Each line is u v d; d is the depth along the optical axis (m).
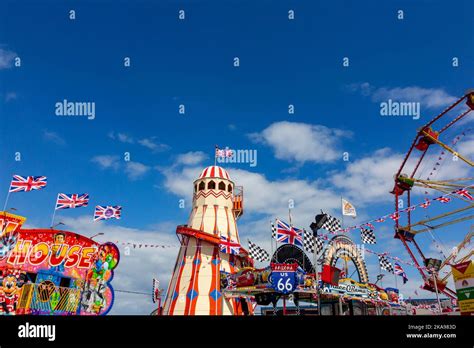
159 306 54.84
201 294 49.19
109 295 42.09
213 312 47.75
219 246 52.12
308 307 57.84
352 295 41.59
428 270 42.91
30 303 35.84
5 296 35.69
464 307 25.88
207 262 51.75
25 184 38.69
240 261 55.72
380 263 47.34
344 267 51.22
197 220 57.34
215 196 58.97
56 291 37.72
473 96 38.25
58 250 40.09
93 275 41.53
